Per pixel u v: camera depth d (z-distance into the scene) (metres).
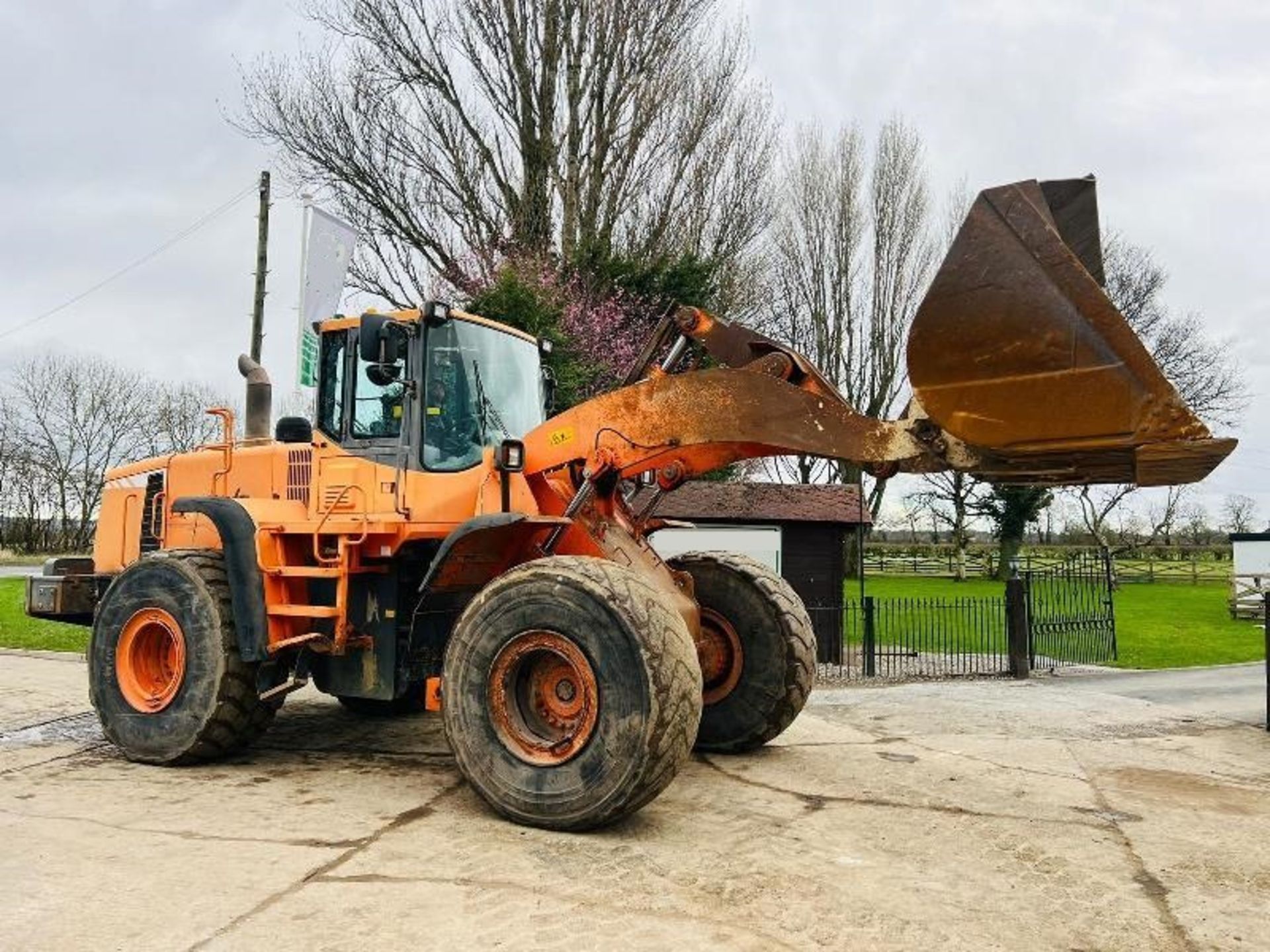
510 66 19.45
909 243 31.91
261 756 6.00
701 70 20.42
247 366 7.30
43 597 7.09
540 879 3.74
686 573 6.07
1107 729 7.75
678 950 3.12
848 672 11.61
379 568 5.55
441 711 4.78
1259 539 19.86
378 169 19.30
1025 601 11.36
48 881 3.63
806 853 4.18
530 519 4.79
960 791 5.44
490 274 17.88
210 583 5.67
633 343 17.52
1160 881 4.00
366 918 3.33
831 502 12.96
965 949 3.23
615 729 4.24
